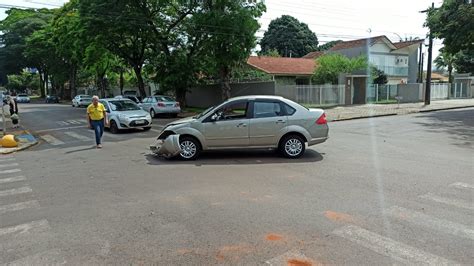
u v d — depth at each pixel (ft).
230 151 34.19
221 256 12.92
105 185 22.99
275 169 26.50
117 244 14.11
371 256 12.70
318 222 15.88
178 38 90.53
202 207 18.21
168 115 82.79
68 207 18.72
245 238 14.38
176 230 15.33
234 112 30.91
